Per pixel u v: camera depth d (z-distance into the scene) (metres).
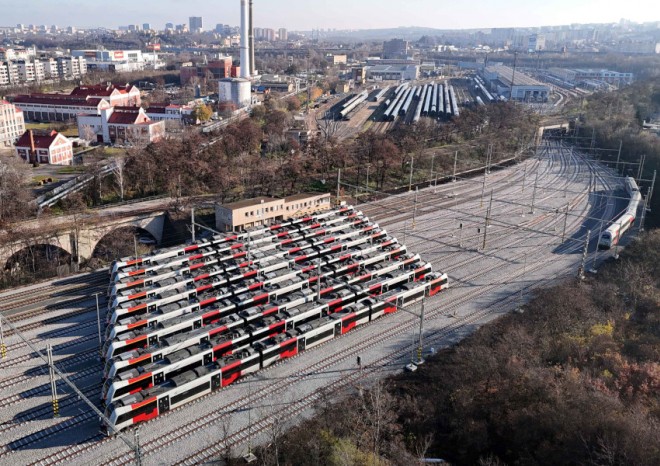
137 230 138.88
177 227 139.00
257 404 74.81
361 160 187.25
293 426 70.06
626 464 56.47
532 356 81.19
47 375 80.62
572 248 136.88
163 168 157.50
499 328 95.06
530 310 101.44
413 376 82.19
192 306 91.81
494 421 69.50
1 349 84.12
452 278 117.81
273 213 142.00
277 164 179.00
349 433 67.25
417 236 142.75
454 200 174.88
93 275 114.56
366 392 77.38
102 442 66.94
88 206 143.00
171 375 75.44
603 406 64.25
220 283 103.00
